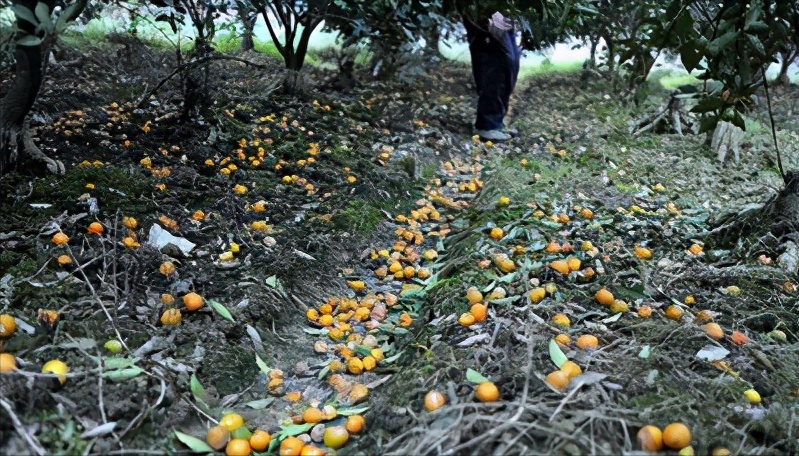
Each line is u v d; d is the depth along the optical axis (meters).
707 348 2.75
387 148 5.59
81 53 5.66
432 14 6.37
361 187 4.67
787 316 3.20
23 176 3.75
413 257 4.02
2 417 1.94
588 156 5.95
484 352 2.64
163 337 2.77
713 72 3.53
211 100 5.29
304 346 3.06
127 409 2.21
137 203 3.79
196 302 2.96
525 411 2.14
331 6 6.29
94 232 3.32
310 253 3.79
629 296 3.24
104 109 5.10
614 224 4.30
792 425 2.31
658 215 4.59
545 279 3.33
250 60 6.71
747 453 2.14
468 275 3.38
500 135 6.42
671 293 3.33
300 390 2.77
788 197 4.02
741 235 4.09
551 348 2.54
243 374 2.78
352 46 7.36
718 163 6.03
